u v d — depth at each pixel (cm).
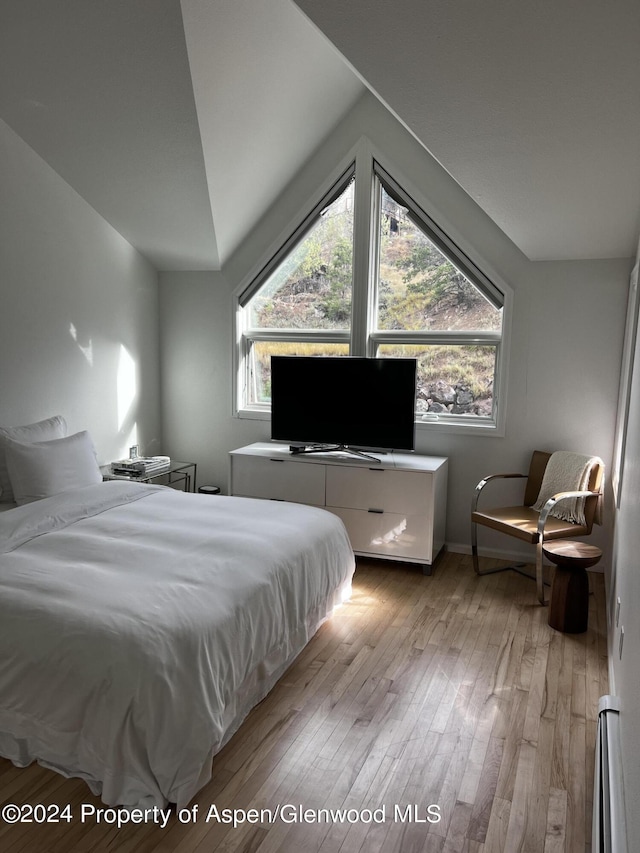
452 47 255
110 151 369
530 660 290
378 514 397
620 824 152
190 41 295
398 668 281
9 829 185
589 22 231
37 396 386
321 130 421
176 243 449
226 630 215
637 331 267
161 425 510
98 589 218
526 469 410
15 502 328
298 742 228
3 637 201
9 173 357
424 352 432
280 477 421
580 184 317
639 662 153
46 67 321
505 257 398
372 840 185
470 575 393
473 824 192
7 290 361
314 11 255
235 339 475
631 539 218
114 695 186
